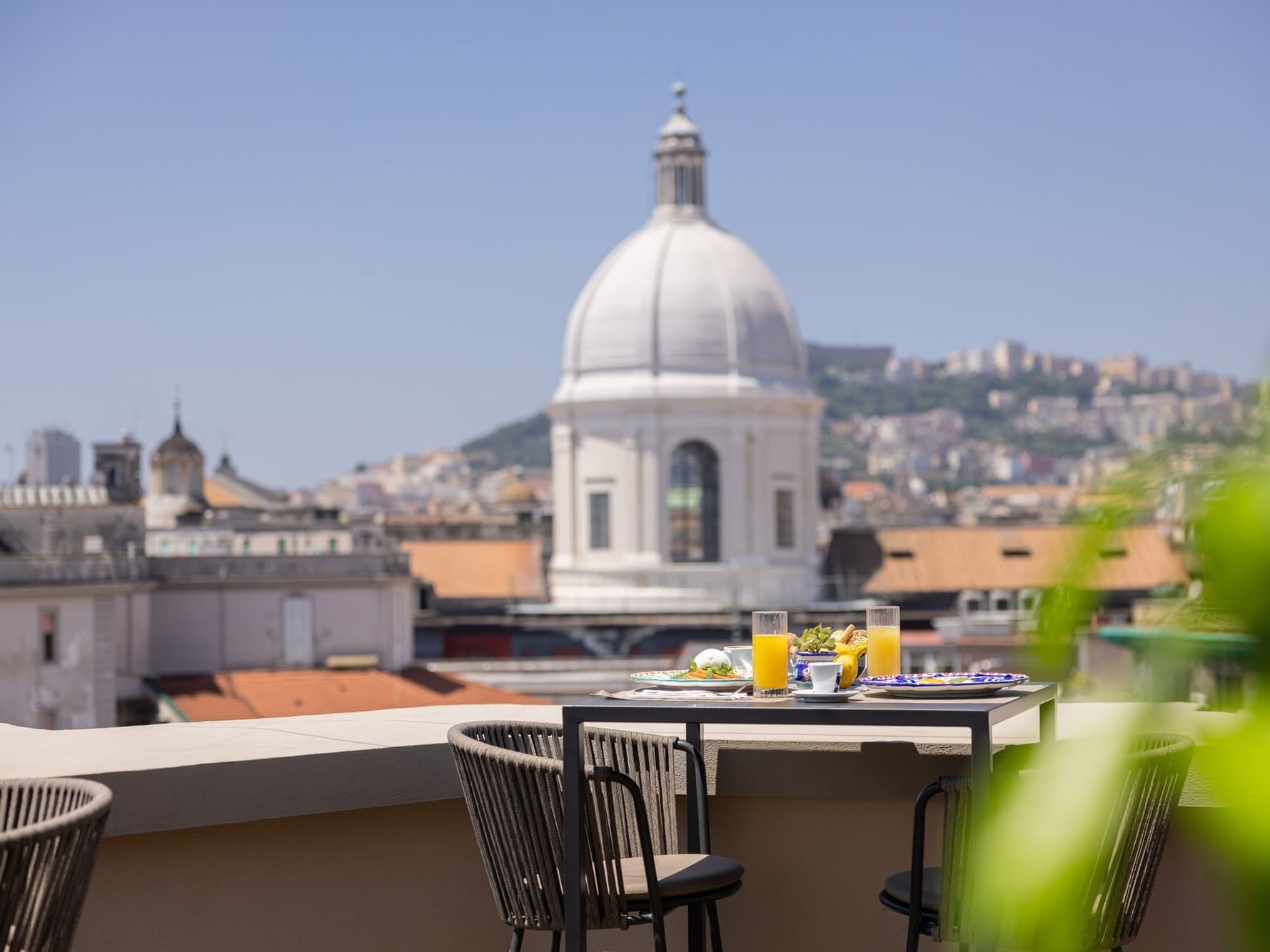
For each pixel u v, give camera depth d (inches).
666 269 3405.5
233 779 201.6
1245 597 70.2
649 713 187.9
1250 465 69.7
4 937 131.0
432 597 3656.5
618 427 3346.5
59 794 158.1
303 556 2743.6
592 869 187.8
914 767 227.5
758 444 3341.5
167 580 2637.8
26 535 2906.0
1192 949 217.3
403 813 223.1
